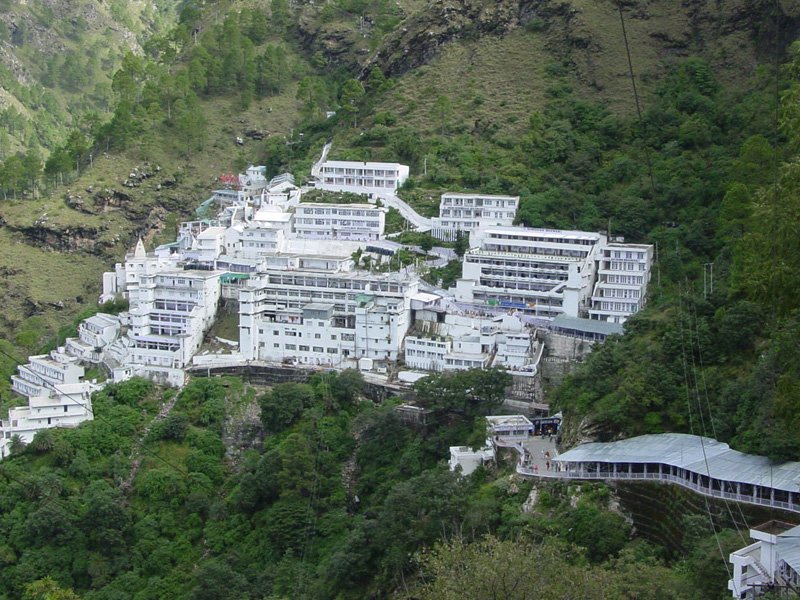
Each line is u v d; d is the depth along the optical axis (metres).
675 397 187.50
